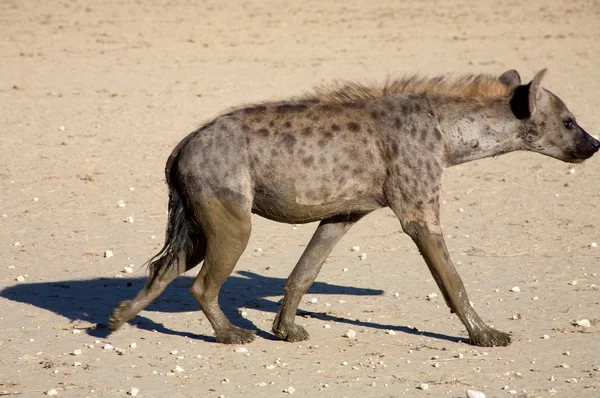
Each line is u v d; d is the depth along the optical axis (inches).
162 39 3629.4
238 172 1039.0
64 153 2084.2
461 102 1107.3
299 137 1053.8
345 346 1079.6
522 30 3791.8
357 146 1061.1
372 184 1074.1
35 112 2486.5
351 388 951.0
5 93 2714.1
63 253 1445.6
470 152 1111.0
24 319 1162.6
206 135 1053.2
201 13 4210.1
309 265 1106.1
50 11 4190.5
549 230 1567.4
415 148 1064.2
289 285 1103.0
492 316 1178.0
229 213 1038.4
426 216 1061.1
